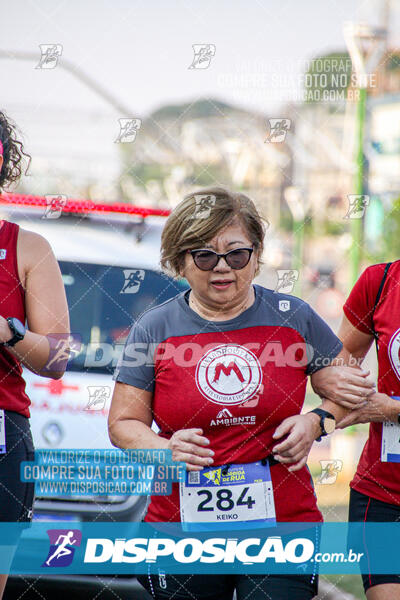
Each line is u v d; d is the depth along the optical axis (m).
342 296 17.94
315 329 4.83
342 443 11.82
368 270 5.25
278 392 4.59
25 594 6.11
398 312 5.05
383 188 19.52
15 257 4.85
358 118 17.83
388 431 5.04
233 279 4.55
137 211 8.09
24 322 4.95
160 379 4.66
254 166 26.42
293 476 4.68
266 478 4.63
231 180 26.02
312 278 25.52
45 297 4.90
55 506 6.07
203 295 4.60
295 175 26.97
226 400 4.55
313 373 4.96
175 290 7.84
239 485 4.63
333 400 4.89
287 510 4.63
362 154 18.17
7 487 4.73
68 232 7.90
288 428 4.57
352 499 5.24
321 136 24.61
